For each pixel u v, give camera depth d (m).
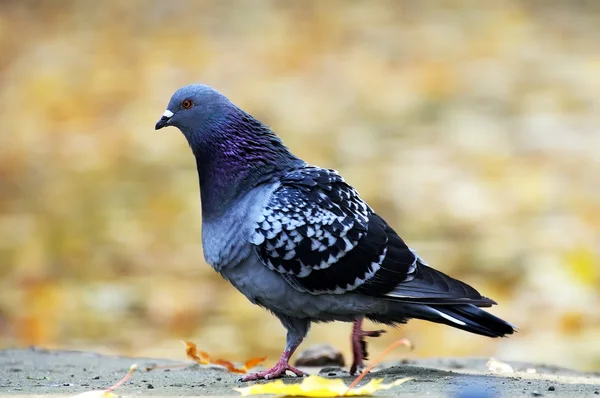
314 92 22.44
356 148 19.08
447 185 17.05
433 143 19.31
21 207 17.45
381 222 7.48
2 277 14.66
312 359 8.63
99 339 12.47
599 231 14.97
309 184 7.45
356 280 7.25
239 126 7.60
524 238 14.84
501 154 18.61
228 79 23.53
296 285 7.32
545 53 25.12
